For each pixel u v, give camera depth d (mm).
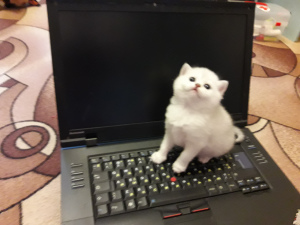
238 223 402
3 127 592
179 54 512
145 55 490
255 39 1129
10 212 429
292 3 1188
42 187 475
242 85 558
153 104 515
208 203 424
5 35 911
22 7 1107
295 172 557
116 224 377
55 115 639
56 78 441
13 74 749
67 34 430
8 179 483
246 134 555
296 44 1127
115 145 494
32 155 536
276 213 421
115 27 455
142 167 456
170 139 494
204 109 461
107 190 412
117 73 479
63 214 379
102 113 484
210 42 521
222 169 478
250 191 447
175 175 457
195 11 491
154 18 474
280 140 637
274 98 775
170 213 400
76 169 436
